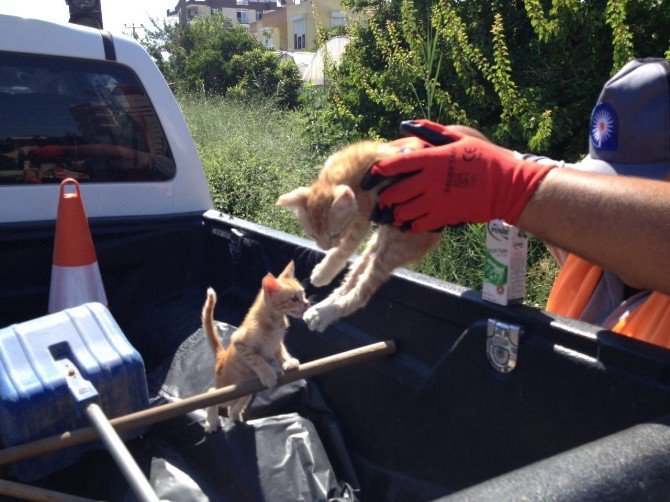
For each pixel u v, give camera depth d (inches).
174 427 68.2
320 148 275.6
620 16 151.7
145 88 95.3
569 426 47.4
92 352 63.2
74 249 79.9
